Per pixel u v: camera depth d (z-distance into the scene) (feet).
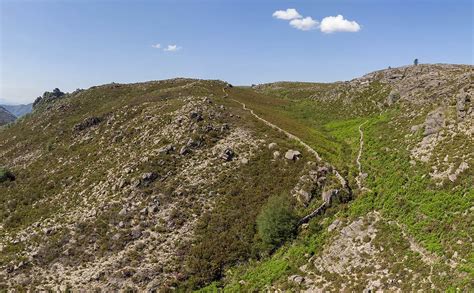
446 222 132.77
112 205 209.15
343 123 326.03
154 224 193.47
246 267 167.53
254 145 238.68
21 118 473.67
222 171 219.41
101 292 164.86
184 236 184.65
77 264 181.37
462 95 204.33
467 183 144.97
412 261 125.70
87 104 414.82
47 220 217.77
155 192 210.59
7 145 369.09
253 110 311.06
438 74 314.14
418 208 148.46
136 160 239.09
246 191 203.62
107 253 183.21
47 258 187.32
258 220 180.65
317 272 145.38
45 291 168.96
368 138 253.03
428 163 173.47
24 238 204.95
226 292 155.33
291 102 455.63
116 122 314.55
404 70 379.96
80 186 242.37
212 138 247.91
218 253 174.29
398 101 303.68
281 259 162.61
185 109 285.43
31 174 283.18
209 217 191.93
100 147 284.20
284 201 184.65
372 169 202.49
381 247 140.36
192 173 220.84
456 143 174.70
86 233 196.54
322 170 204.44
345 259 144.36
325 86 557.33
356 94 384.68
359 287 127.34
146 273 169.37
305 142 242.17
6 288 173.47
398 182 174.40
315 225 172.45
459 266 112.37
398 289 118.52
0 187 273.33
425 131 202.08
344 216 169.17
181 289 162.61
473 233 120.88
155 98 355.15
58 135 334.65
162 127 270.87
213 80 469.98
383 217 156.04
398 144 215.31
